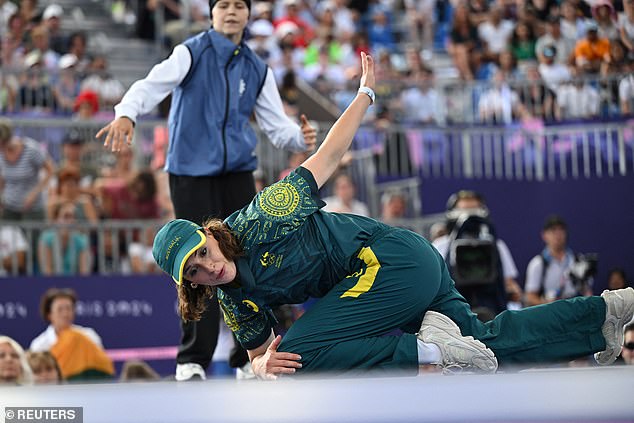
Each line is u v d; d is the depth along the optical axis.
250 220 13.62
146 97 17.03
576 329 14.35
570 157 38.81
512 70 45.44
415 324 14.73
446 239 27.48
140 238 32.22
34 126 34.34
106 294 30.59
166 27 50.50
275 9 50.94
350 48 48.81
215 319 17.28
